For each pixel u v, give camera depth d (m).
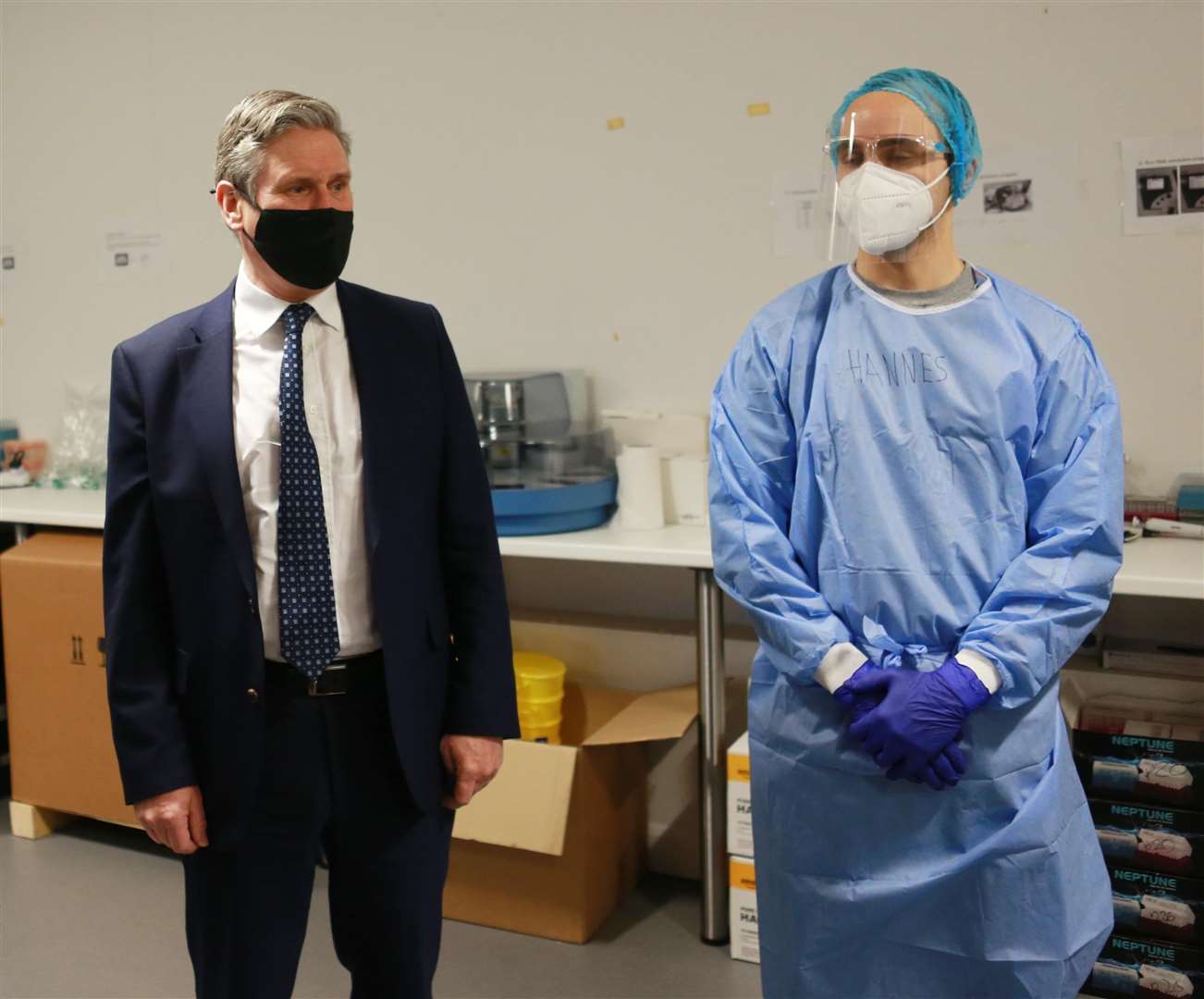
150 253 3.53
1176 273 2.40
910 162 1.56
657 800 2.86
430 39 3.03
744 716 2.71
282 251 1.41
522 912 2.57
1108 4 2.38
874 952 1.59
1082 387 1.56
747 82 2.70
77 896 2.77
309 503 1.45
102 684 2.88
